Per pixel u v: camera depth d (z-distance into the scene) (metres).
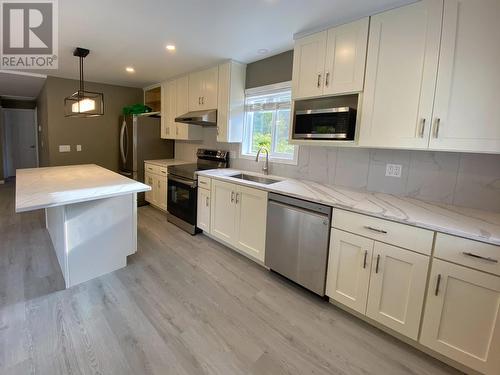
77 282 2.37
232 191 2.96
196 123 3.88
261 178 3.23
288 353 1.71
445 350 1.61
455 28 1.65
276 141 3.33
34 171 3.09
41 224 3.78
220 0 1.96
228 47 2.93
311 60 2.40
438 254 1.57
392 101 1.94
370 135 2.07
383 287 1.83
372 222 1.83
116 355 1.64
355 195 2.27
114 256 2.59
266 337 1.84
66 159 4.80
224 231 3.13
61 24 2.40
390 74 1.93
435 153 2.08
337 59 2.22
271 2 1.97
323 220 2.09
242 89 3.55
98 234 2.45
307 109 2.52
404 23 1.85
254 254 2.75
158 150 5.04
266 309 2.13
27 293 2.21
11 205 4.69
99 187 2.35
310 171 2.92
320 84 2.34
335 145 2.27
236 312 2.08
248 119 3.64
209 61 3.44
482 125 1.60
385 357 1.71
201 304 2.16
